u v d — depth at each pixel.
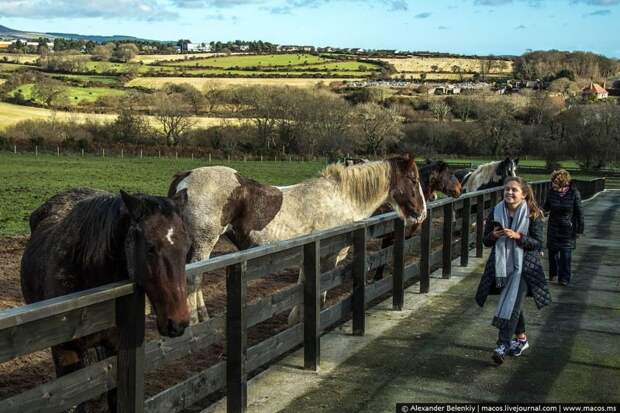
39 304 2.88
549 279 9.80
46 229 4.52
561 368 5.76
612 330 7.04
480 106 69.81
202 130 63.12
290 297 5.32
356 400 4.95
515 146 64.19
